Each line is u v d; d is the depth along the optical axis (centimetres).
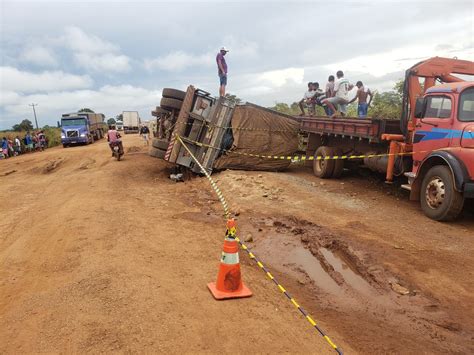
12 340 396
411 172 951
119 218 867
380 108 1677
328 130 1316
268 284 552
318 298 530
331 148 1347
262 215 905
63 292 496
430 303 507
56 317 435
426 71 973
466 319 471
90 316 434
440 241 707
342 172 1369
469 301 509
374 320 473
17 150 3547
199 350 377
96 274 546
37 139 3819
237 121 1446
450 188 791
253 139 1451
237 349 381
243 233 795
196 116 1443
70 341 389
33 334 404
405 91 983
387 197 1064
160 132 1691
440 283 553
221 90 1661
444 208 802
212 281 540
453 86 838
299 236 759
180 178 1472
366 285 564
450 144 815
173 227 814
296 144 1525
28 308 461
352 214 896
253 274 583
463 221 825
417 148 919
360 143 1228
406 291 535
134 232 762
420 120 915
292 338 409
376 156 1077
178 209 997
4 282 557
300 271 617
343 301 522
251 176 1312
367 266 606
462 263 612
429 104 898
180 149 1459
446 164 827
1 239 779
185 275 558
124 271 557
